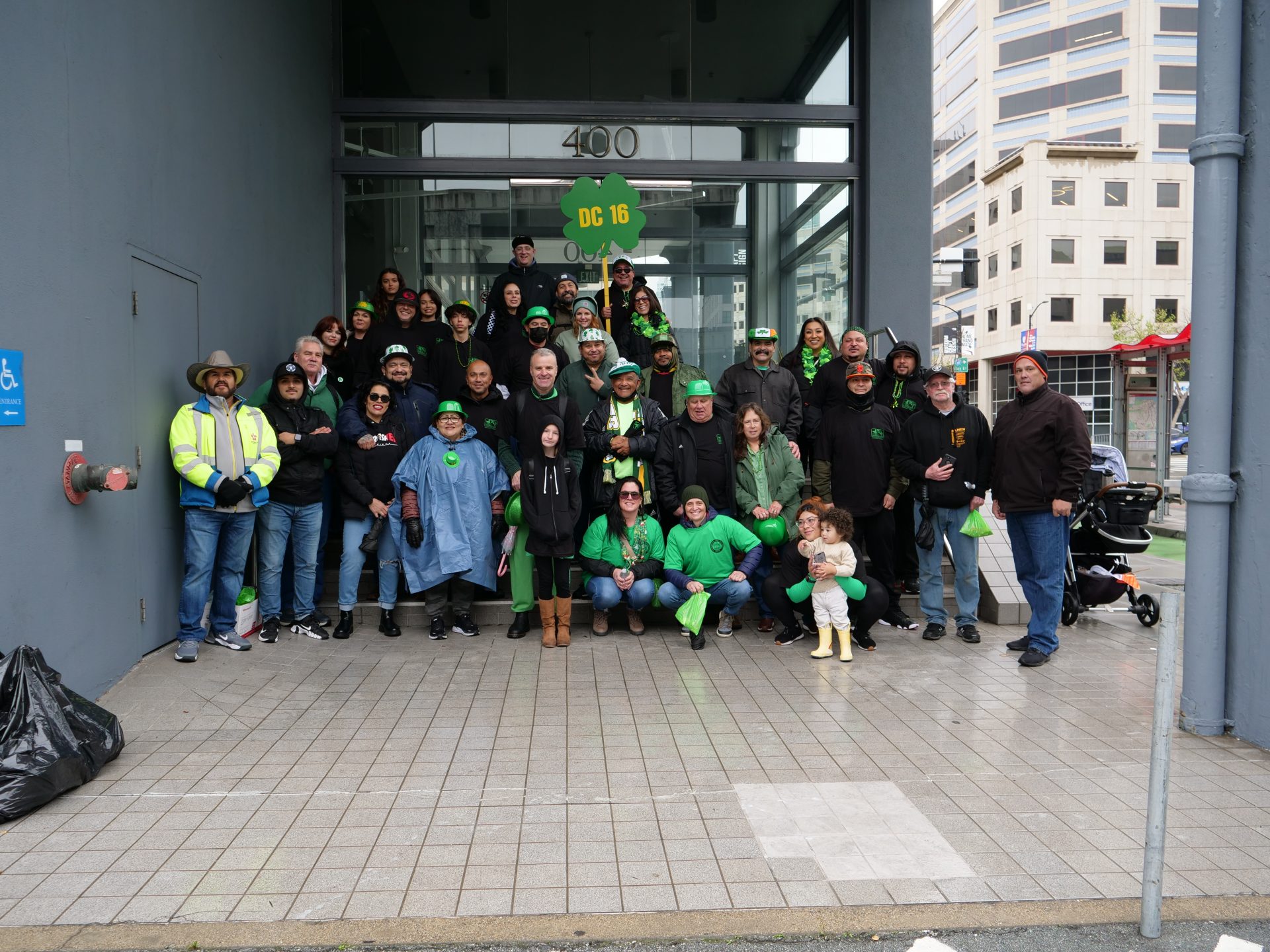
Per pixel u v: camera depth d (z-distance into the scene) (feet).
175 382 19.40
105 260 16.55
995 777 13.14
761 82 33.04
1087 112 193.16
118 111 17.04
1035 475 19.45
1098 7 189.88
